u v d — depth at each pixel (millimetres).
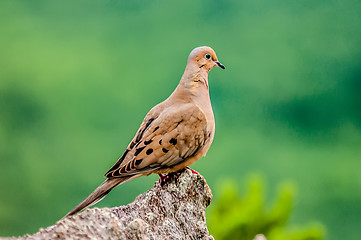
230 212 9797
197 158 8188
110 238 5773
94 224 5828
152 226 6508
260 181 9914
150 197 6820
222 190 9906
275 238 9602
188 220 6906
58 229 5668
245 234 9656
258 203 9727
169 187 7137
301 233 9703
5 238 5691
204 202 7176
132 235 5859
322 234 9750
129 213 6559
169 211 6895
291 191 9836
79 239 5629
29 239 5625
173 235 6559
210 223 9758
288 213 9766
